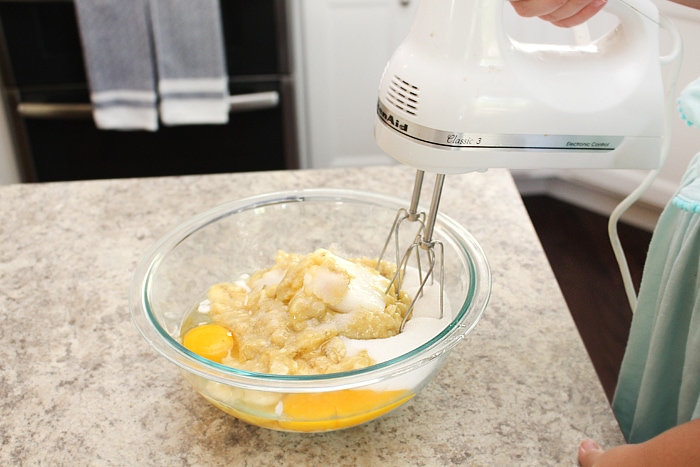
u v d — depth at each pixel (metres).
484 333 0.87
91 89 2.07
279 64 2.24
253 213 0.90
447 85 0.60
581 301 2.13
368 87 2.50
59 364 0.82
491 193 1.16
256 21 2.14
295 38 2.26
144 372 0.81
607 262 2.29
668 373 0.88
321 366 0.68
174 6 1.99
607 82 0.63
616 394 1.00
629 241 2.35
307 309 0.73
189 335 0.76
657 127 0.65
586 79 0.63
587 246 2.37
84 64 2.13
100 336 0.86
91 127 2.23
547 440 0.72
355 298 0.73
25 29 2.04
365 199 0.90
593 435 0.73
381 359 0.69
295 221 0.93
